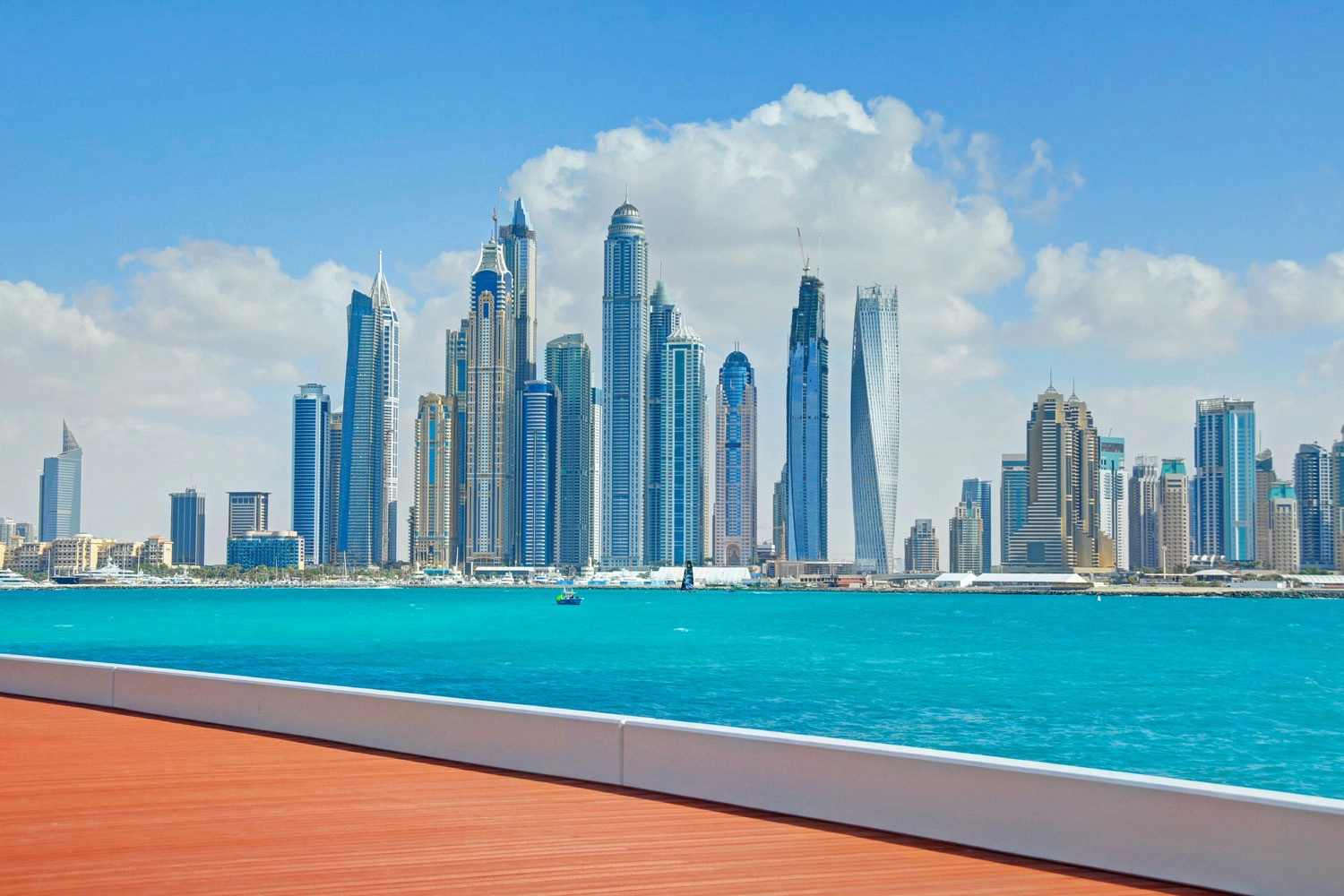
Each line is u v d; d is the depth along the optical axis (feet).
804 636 480.64
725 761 38.09
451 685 264.52
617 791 40.27
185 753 49.29
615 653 375.45
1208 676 291.79
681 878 28.78
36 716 62.59
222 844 32.35
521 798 38.96
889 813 33.96
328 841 32.71
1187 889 28.27
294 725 54.44
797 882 28.48
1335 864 26.30
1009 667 318.86
